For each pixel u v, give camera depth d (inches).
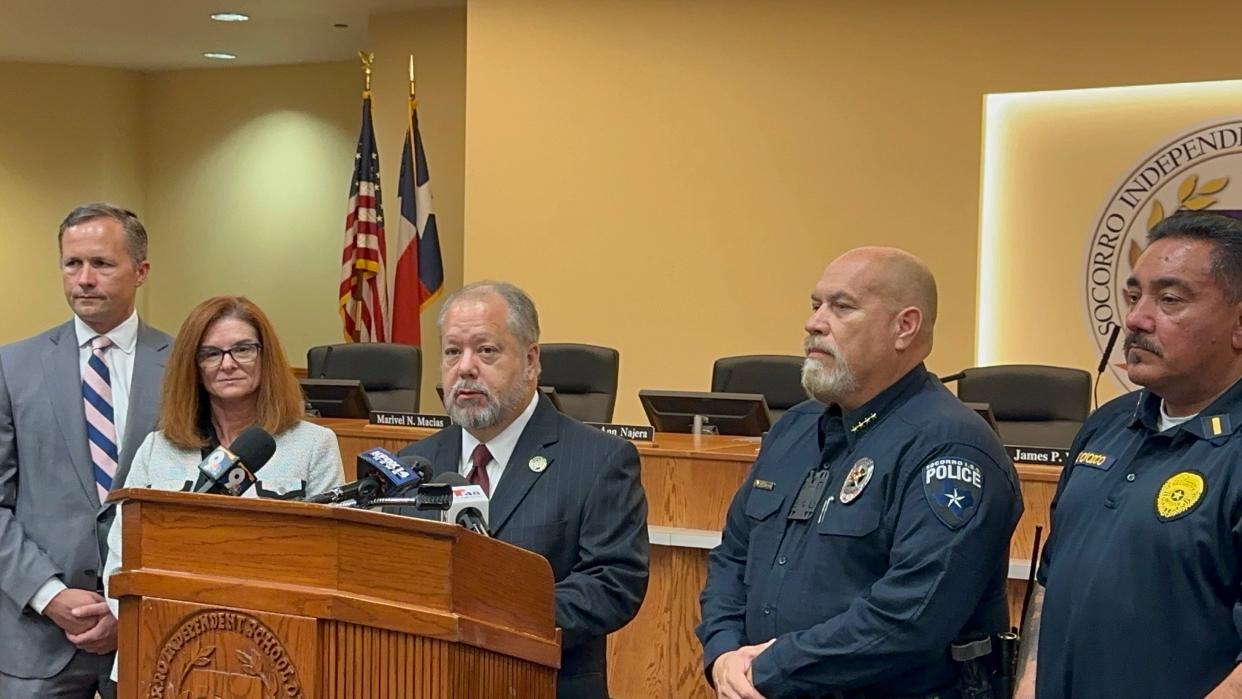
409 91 342.6
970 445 88.3
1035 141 260.4
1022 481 147.5
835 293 93.0
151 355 117.5
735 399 185.6
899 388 93.0
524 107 295.6
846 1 270.1
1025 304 262.8
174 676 70.1
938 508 85.3
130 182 430.0
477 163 299.4
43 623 110.9
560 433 101.2
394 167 346.3
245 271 423.2
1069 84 253.9
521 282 297.0
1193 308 76.5
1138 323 78.4
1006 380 199.8
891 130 267.7
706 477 161.8
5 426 113.0
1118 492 79.7
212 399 105.7
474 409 97.5
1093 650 77.6
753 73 277.7
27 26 357.7
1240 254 76.7
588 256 291.7
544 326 295.4
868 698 87.6
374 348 249.1
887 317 92.0
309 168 414.9
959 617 85.0
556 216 293.7
